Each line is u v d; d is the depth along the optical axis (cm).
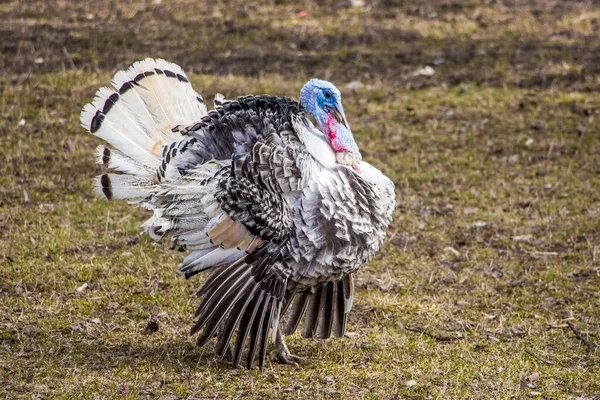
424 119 3666
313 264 1825
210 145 1870
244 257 1795
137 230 2617
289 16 4997
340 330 2011
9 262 2355
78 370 1827
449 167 3231
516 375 1908
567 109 3775
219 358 1930
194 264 1817
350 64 4288
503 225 2780
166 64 2034
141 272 2353
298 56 4372
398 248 2603
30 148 3195
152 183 1880
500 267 2508
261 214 1775
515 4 5266
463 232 2731
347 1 5250
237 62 4253
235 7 5134
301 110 1955
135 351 1945
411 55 4406
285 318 2164
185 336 2034
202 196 1788
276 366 1925
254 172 1777
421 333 2109
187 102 2030
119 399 1725
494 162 3284
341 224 1825
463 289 2373
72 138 3309
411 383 1847
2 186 2886
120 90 1978
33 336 1973
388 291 2336
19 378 1784
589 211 2886
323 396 1791
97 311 2130
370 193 1891
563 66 4244
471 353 2011
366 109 3756
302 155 1823
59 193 2861
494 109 3772
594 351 2042
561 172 3198
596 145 3431
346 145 1944
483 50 4475
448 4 5222
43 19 4791
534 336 2117
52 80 3838
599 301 2305
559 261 2548
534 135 3528
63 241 2495
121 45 4419
